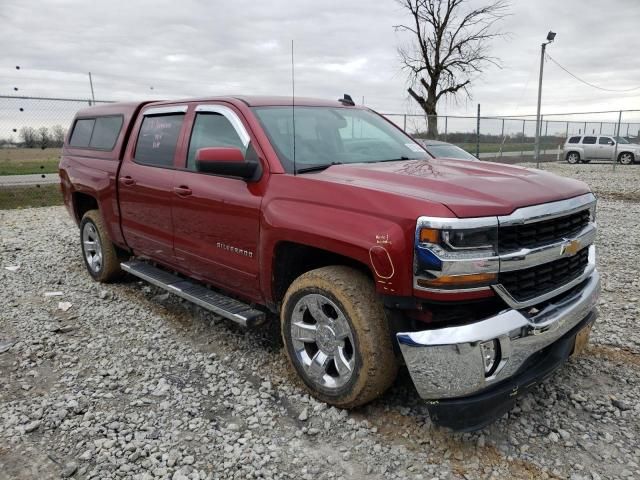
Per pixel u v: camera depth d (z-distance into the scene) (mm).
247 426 3041
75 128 6113
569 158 28906
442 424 2699
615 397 3301
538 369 2844
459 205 2574
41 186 14922
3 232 8828
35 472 2650
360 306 2865
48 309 4973
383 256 2652
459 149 9969
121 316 4777
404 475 2625
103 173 5156
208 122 4035
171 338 4285
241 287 3791
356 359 2908
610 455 2764
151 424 3043
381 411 3166
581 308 3055
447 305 2654
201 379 3594
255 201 3416
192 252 4113
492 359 2617
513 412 3152
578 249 3029
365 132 4211
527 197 2791
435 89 26625
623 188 15805
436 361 2596
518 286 2715
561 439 2906
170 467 2678
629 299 5043
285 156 3482
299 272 3486
